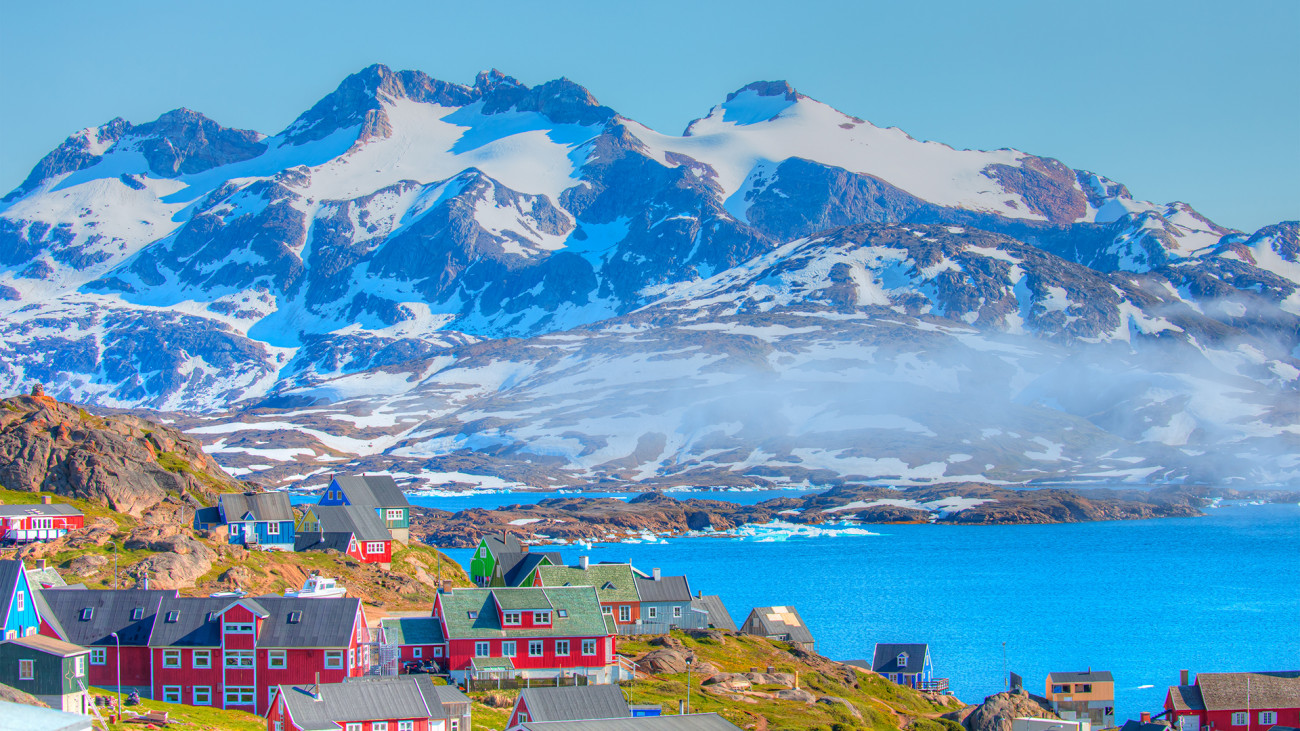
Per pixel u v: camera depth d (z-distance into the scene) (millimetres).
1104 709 150000
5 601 103500
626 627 153375
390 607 159625
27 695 90000
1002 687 171250
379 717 93312
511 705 111000
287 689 93125
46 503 161375
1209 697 139875
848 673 149250
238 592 133750
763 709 118375
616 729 87625
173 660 109375
